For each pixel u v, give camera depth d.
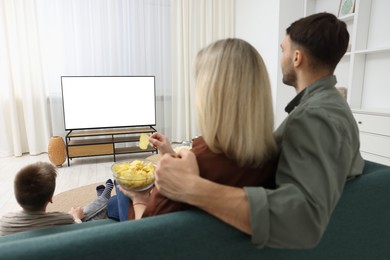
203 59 0.80
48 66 4.16
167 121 4.89
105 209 1.78
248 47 0.79
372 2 2.99
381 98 3.00
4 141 4.15
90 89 3.94
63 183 3.18
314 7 3.77
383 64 2.94
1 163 3.88
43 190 1.29
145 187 1.12
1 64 3.99
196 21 4.72
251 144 0.75
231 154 0.76
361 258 0.93
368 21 3.03
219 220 0.70
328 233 0.85
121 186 1.17
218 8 4.81
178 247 0.68
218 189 0.68
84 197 2.68
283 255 0.79
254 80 0.76
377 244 0.94
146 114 4.23
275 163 0.84
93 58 4.33
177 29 4.67
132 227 0.66
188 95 4.82
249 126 0.75
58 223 1.27
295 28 0.98
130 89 4.10
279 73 3.96
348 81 3.21
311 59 0.95
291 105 1.06
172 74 4.77
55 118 4.29
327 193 0.69
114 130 4.25
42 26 4.08
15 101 4.11
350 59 3.12
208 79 0.76
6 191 2.96
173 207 0.78
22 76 4.07
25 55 4.04
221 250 0.71
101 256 0.63
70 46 4.21
